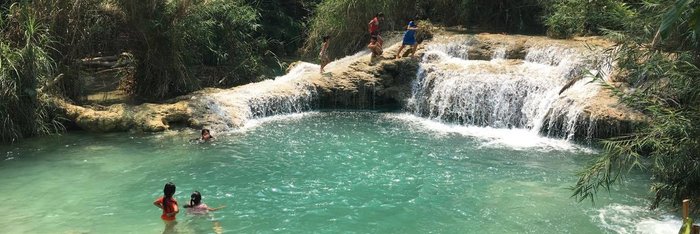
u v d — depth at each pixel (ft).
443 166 44.24
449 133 54.39
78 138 50.70
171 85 63.21
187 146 48.80
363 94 64.49
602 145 47.75
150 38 60.08
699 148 30.35
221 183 40.19
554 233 32.55
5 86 48.03
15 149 47.11
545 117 52.95
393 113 62.85
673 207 35.14
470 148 49.08
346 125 56.90
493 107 57.52
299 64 74.33
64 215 34.42
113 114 53.42
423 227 33.40
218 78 71.82
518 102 56.59
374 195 38.22
